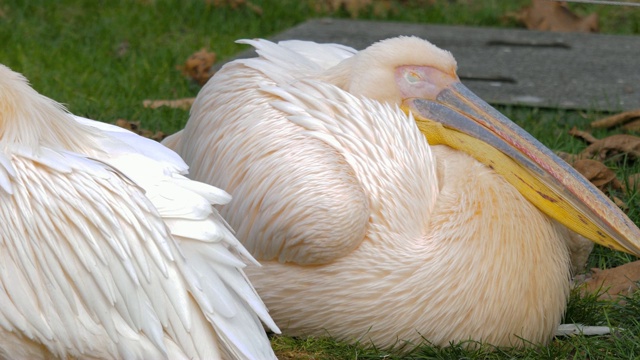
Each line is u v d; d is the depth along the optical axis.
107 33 15.29
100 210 5.59
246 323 5.78
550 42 16.09
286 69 8.21
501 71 14.28
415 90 8.02
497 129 7.66
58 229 5.59
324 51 8.89
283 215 7.02
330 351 7.08
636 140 10.54
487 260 6.97
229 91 7.97
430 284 6.95
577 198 7.27
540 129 11.51
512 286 6.97
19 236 5.56
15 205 5.58
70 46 14.52
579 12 18.20
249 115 7.65
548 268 7.14
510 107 12.61
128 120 11.43
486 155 7.59
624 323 7.61
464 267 6.96
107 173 5.73
